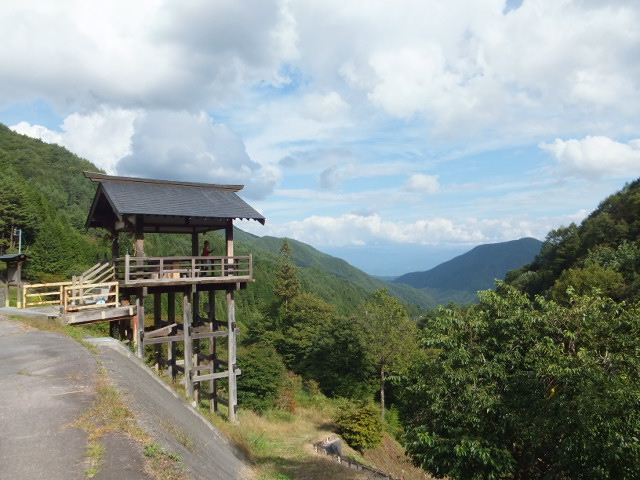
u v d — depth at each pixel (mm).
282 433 27203
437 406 10422
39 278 46281
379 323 40500
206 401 26469
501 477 10039
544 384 9594
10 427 7629
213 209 19062
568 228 80500
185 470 7215
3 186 57438
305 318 56000
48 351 12055
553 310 10719
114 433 7711
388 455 31250
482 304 12227
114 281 18203
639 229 56625
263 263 115562
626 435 7949
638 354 9469
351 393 42781
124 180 19656
